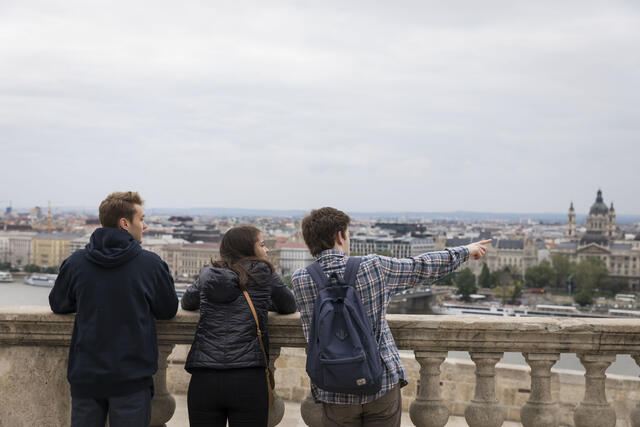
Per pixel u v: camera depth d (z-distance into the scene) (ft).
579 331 19.83
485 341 20.01
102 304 17.52
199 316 19.74
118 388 17.43
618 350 20.02
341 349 15.72
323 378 15.80
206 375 17.67
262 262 18.56
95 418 17.81
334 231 17.57
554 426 20.22
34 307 20.84
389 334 17.29
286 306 19.17
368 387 15.70
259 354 17.89
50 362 20.33
